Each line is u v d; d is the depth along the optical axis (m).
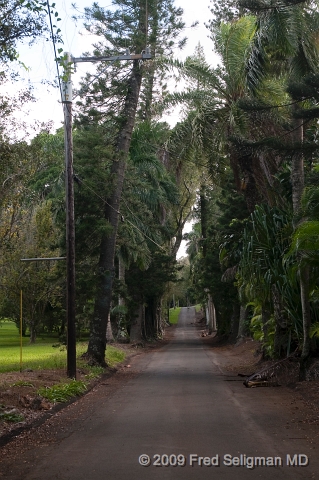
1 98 12.84
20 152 13.73
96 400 13.92
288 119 17.91
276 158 20.64
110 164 24.00
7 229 18.80
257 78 16.12
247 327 36.97
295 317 17.72
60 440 9.12
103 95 22.64
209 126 20.95
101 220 21.97
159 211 37.50
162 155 26.44
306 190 14.41
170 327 88.50
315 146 12.40
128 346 38.75
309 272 16.23
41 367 19.16
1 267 33.53
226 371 21.25
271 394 14.30
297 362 17.34
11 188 14.48
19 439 9.27
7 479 6.89
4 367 19.23
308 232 13.16
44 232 35.97
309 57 14.55
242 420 10.52
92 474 7.00
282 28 13.76
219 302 40.97
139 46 22.36
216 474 6.91
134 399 13.84
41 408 11.71
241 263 19.27
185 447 8.34
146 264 34.81
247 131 18.67
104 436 9.33
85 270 22.94
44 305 44.38
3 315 46.44
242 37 19.03
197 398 13.73
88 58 18.83
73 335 17.12
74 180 20.91
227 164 22.53
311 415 10.88
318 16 14.45
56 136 28.78
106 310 22.52
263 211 18.34
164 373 20.92
